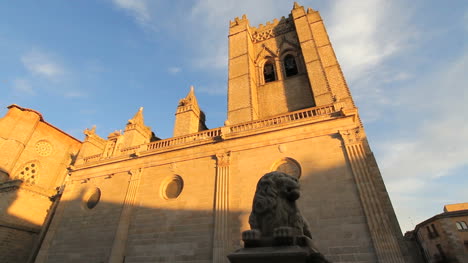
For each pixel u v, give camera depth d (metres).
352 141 16.03
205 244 16.16
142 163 22.39
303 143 17.34
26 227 31.67
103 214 21.02
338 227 13.81
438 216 39.25
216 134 21.58
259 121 20.30
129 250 18.09
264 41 34.56
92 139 33.22
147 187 20.78
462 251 35.88
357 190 14.41
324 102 23.44
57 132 50.34
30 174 44.59
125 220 19.48
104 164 24.31
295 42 31.66
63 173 49.09
